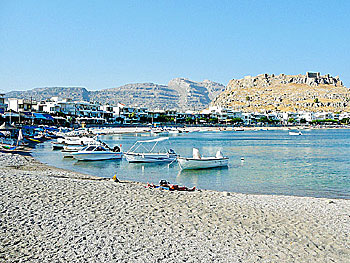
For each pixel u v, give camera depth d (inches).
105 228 733.3
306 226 780.6
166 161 2220.7
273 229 756.6
